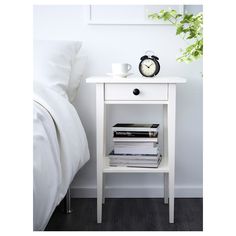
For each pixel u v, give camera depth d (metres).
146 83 1.92
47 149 1.40
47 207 1.34
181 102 2.40
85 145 2.04
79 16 2.34
